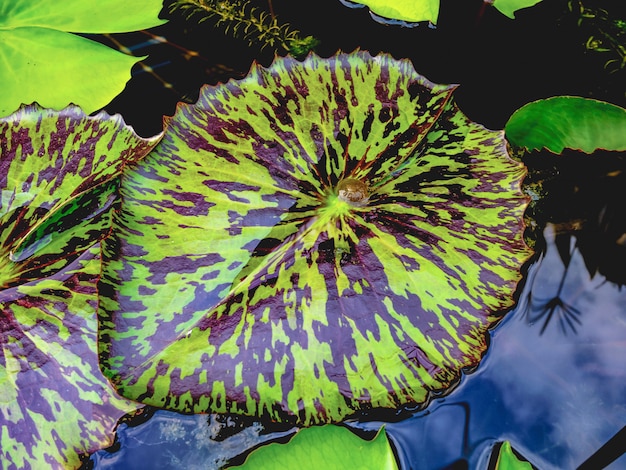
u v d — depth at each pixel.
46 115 0.68
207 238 0.63
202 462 0.61
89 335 0.63
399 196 0.65
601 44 0.74
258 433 0.62
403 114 0.66
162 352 0.60
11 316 0.63
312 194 0.65
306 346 0.62
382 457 0.59
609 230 0.68
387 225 0.64
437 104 0.67
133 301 0.61
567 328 0.65
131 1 0.75
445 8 0.77
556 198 0.70
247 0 0.77
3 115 0.69
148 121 0.71
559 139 0.70
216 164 0.65
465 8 0.77
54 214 0.66
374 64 0.67
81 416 0.61
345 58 0.67
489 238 0.64
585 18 0.76
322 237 0.64
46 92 0.70
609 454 0.61
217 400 0.60
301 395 0.61
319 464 0.59
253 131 0.65
